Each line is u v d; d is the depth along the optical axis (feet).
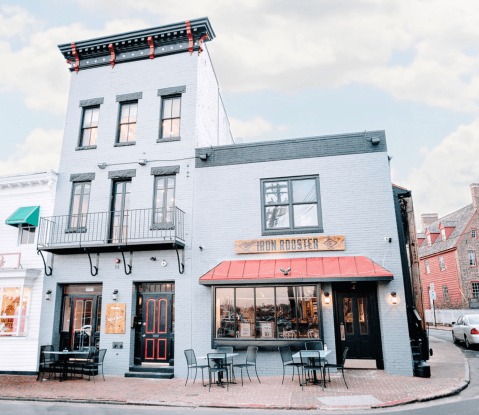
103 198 42.80
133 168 42.88
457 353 46.57
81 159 44.60
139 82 45.16
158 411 24.88
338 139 38.70
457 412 22.53
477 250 103.40
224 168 40.65
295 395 27.22
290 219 38.04
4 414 24.50
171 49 44.96
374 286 35.94
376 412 23.22
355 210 36.81
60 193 44.24
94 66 46.96
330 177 38.06
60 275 41.83
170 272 39.22
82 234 42.29
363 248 35.83
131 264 40.24
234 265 37.27
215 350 36.14
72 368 39.34
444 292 110.32
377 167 37.32
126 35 45.42
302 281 34.17
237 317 35.99
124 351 38.22
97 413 24.56
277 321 35.09
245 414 23.72
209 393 29.12
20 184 45.09
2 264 43.42
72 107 46.52
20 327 40.75
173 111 44.06
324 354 29.22
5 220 44.21
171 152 42.27
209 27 44.88
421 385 28.84
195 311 37.68
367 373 33.42
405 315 33.50
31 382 35.06
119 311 39.27
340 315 36.35
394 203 40.19
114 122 44.78
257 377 33.22
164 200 41.63
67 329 41.34
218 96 54.80
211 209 39.93
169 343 38.50
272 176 39.37
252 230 38.60
